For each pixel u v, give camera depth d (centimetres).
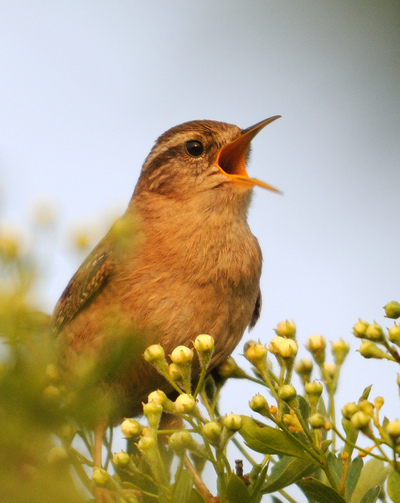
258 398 194
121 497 194
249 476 195
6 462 130
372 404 194
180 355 195
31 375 131
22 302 138
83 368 148
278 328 195
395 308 195
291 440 194
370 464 195
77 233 160
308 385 194
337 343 195
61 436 144
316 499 194
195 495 194
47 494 129
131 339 154
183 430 194
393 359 194
